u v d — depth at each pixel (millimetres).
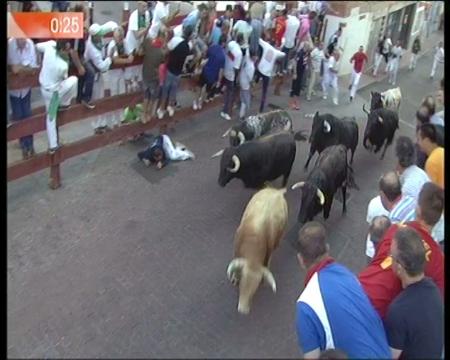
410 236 3994
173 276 5734
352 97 8977
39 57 6598
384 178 5000
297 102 9398
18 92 6305
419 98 8289
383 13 9883
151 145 7762
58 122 6871
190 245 6273
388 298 4328
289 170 7559
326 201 6500
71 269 5574
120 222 6473
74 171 7340
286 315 5191
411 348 3939
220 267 5941
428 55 9641
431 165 5062
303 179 7820
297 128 8461
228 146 8227
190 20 8617
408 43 10172
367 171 7551
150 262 5891
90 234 6176
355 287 4031
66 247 5895
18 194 6590
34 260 5621
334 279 4039
